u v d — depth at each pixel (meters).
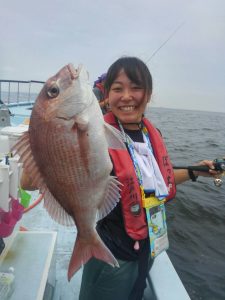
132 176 0.69
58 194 0.58
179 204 3.01
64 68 0.57
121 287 0.71
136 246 0.69
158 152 0.79
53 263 0.89
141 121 0.80
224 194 3.39
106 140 0.61
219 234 2.42
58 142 0.56
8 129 1.37
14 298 0.68
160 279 0.90
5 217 0.72
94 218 0.60
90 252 0.60
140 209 0.70
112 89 0.73
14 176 0.75
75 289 0.97
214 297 1.65
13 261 0.80
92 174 0.59
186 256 2.04
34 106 0.56
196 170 0.92
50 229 1.25
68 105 0.56
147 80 0.72
